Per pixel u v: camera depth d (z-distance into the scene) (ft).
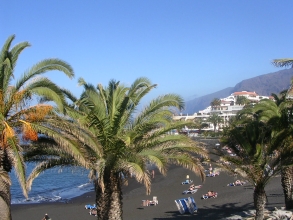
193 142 37.88
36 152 35.58
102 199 38.45
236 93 534.37
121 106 35.78
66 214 89.15
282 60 41.19
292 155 44.19
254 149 46.93
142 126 37.86
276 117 48.75
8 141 29.89
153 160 32.94
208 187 116.98
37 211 94.32
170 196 106.32
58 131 32.14
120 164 35.78
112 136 36.73
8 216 32.68
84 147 34.68
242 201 88.07
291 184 60.64
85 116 35.53
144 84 39.47
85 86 36.68
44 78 31.48
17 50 32.32
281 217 55.77
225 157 46.65
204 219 69.26
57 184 149.38
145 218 77.30
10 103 31.60
